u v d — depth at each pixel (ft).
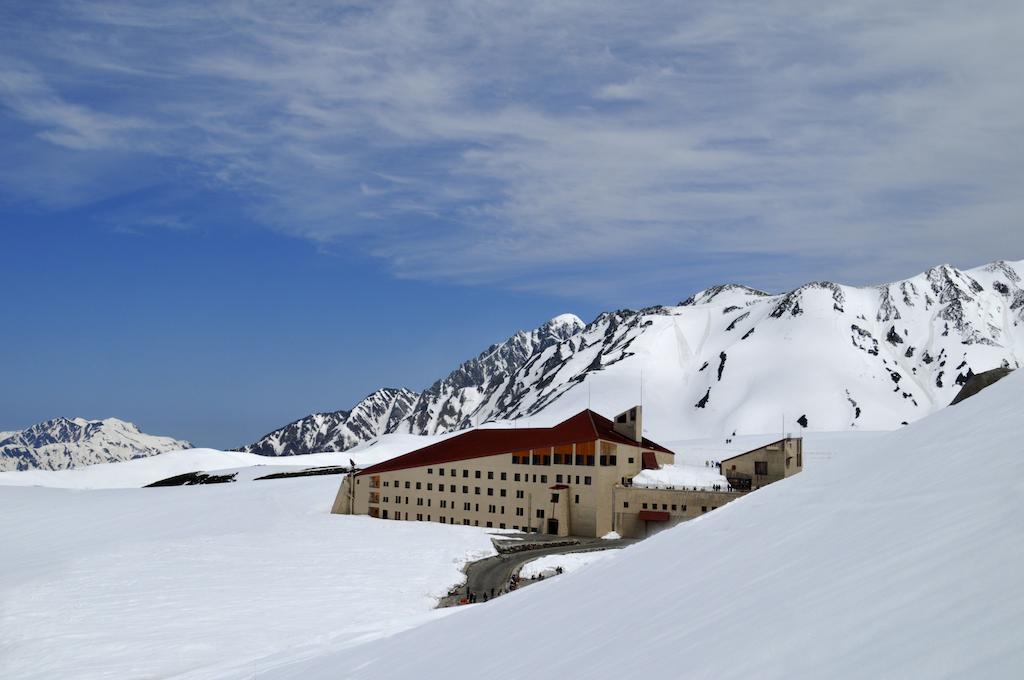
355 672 71.67
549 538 386.73
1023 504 32.68
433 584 267.39
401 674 61.77
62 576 272.72
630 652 39.58
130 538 401.29
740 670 28.99
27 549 379.14
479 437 453.17
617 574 66.13
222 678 100.12
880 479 52.65
